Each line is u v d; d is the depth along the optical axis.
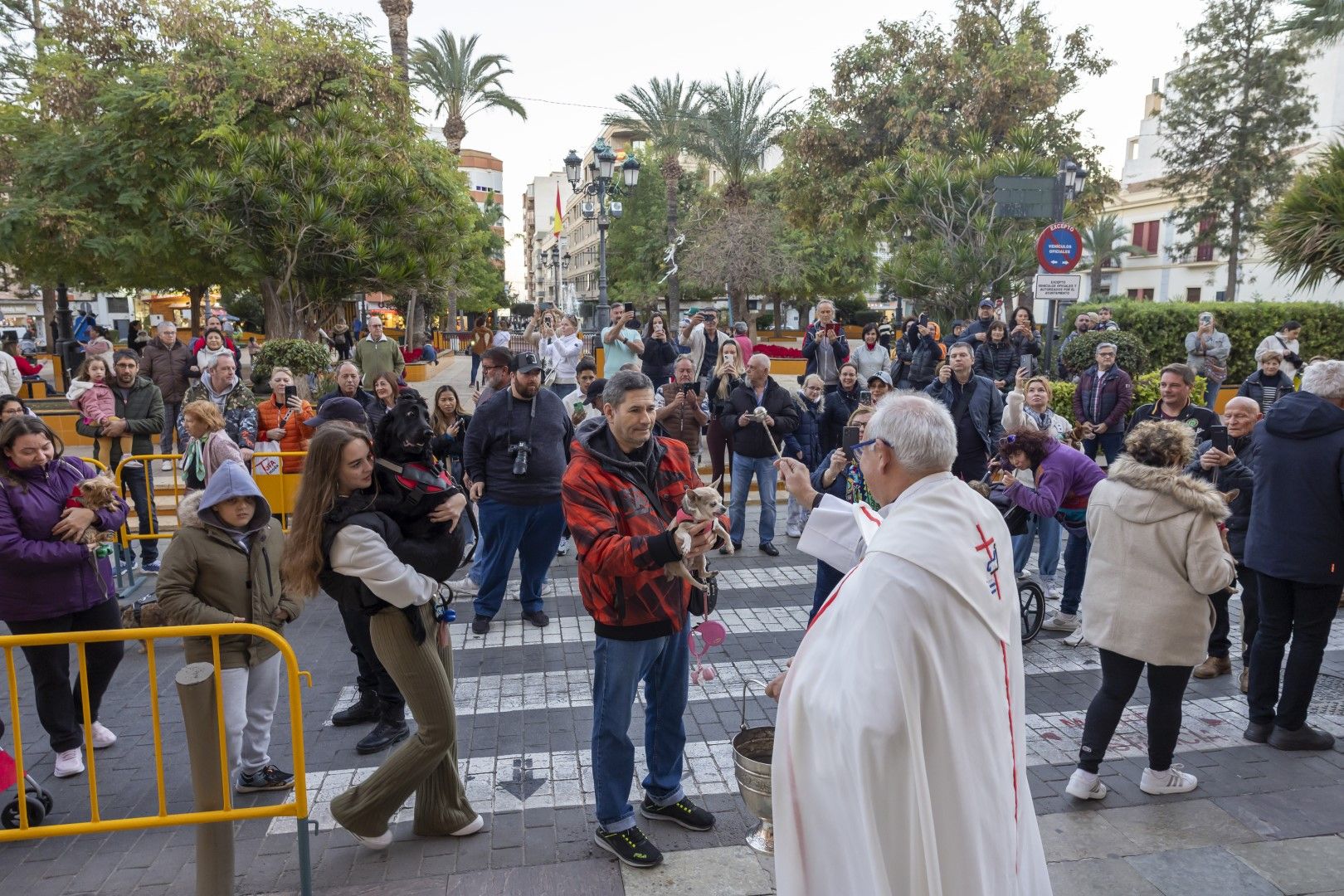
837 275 40.22
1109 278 44.50
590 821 4.01
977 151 19.70
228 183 14.95
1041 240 9.94
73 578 4.37
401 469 3.47
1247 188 29.17
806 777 2.31
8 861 3.80
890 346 20.41
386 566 3.32
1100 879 3.54
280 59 16.02
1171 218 31.89
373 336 12.73
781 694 2.38
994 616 2.29
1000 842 2.24
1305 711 4.63
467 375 26.09
